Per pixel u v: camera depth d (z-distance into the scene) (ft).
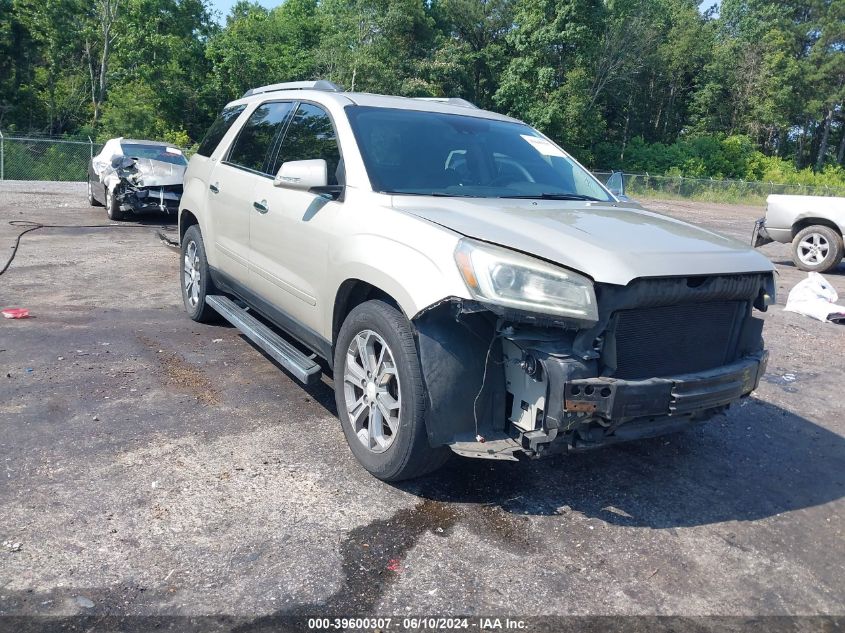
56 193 64.18
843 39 214.28
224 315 17.84
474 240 10.52
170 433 13.62
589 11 156.97
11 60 146.72
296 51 159.43
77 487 11.43
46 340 18.94
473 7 175.11
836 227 38.04
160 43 137.80
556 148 16.76
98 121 137.18
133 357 17.95
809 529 11.57
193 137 143.84
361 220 12.42
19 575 9.18
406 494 11.79
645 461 13.73
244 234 16.98
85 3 148.97
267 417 14.64
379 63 136.56
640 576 9.96
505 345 10.73
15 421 13.74
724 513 11.91
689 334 11.07
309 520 10.84
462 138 15.05
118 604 8.75
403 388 11.03
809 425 16.26
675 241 11.28
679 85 215.10
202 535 10.30
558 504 11.80
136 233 39.63
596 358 10.20
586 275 9.93
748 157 188.03
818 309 27.27
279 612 8.77
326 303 13.28
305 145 15.29
